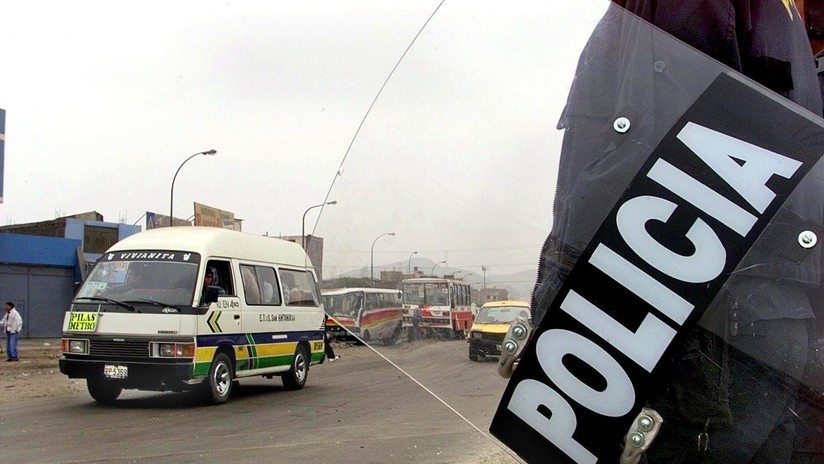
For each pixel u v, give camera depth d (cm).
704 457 134
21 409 1012
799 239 133
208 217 4544
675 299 132
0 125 2723
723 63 147
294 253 1361
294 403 1098
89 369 1013
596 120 151
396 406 1048
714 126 138
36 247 3088
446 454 652
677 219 135
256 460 647
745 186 135
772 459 135
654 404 133
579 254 140
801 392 136
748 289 134
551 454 138
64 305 3200
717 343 132
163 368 991
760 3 160
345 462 632
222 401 1073
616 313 135
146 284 1044
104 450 697
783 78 153
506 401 143
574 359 137
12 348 1927
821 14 211
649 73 146
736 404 135
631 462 133
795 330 135
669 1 152
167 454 678
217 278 1107
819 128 135
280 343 1260
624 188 139
